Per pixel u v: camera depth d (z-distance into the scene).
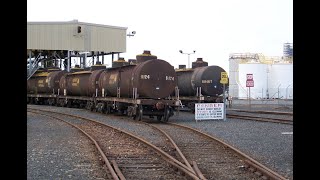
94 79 33.62
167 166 10.59
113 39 56.59
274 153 12.72
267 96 64.38
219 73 32.09
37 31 52.12
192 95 33.94
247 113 31.95
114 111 31.28
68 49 53.34
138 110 24.56
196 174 9.39
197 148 13.62
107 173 9.67
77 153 12.77
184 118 27.30
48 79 46.34
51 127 20.81
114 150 13.28
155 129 19.73
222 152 12.84
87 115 29.77
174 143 14.05
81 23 53.56
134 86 24.86
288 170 10.12
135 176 9.45
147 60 25.06
